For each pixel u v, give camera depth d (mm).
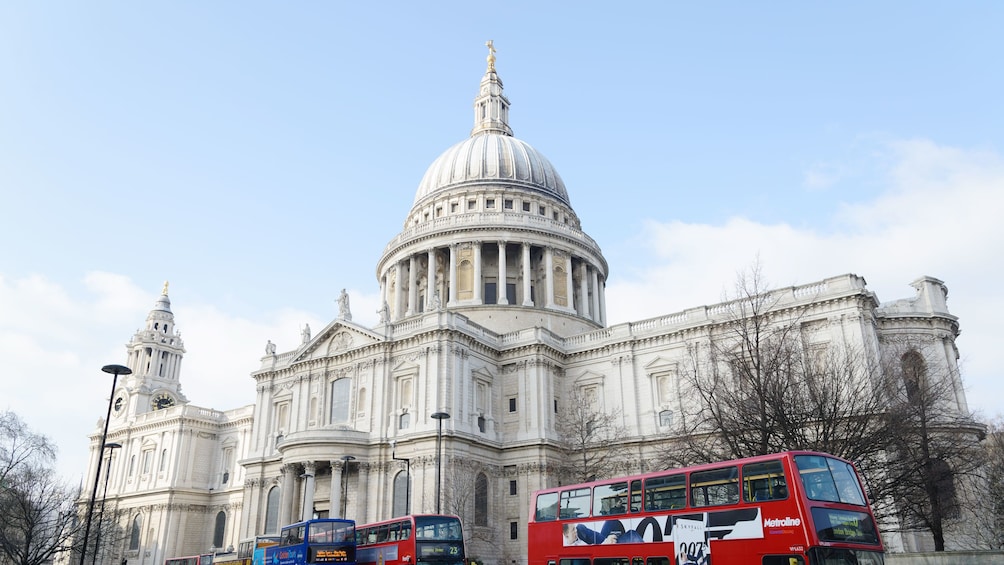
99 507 103312
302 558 51125
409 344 81500
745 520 30109
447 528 48531
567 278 106375
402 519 48781
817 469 29547
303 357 90000
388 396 80750
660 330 80625
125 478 121188
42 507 78125
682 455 52625
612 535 35969
